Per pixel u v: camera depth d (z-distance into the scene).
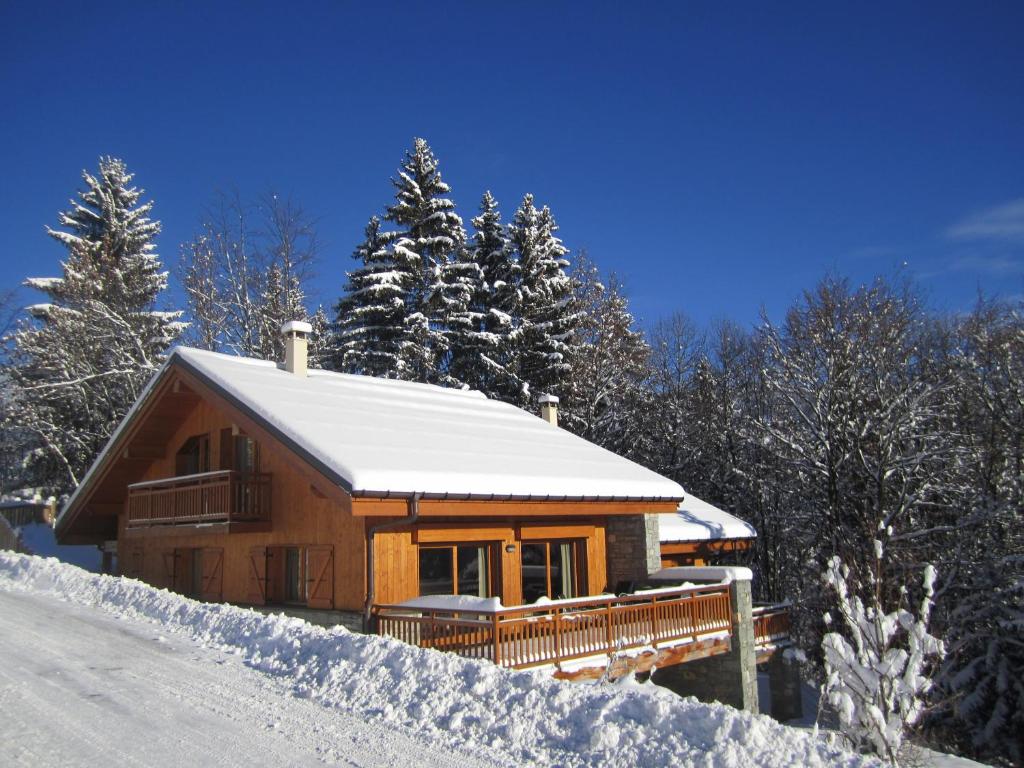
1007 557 19.58
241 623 10.97
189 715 7.57
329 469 12.59
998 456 22.58
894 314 25.08
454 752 6.79
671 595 15.98
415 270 37.22
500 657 11.24
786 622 19.20
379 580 13.42
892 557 20.55
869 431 22.47
